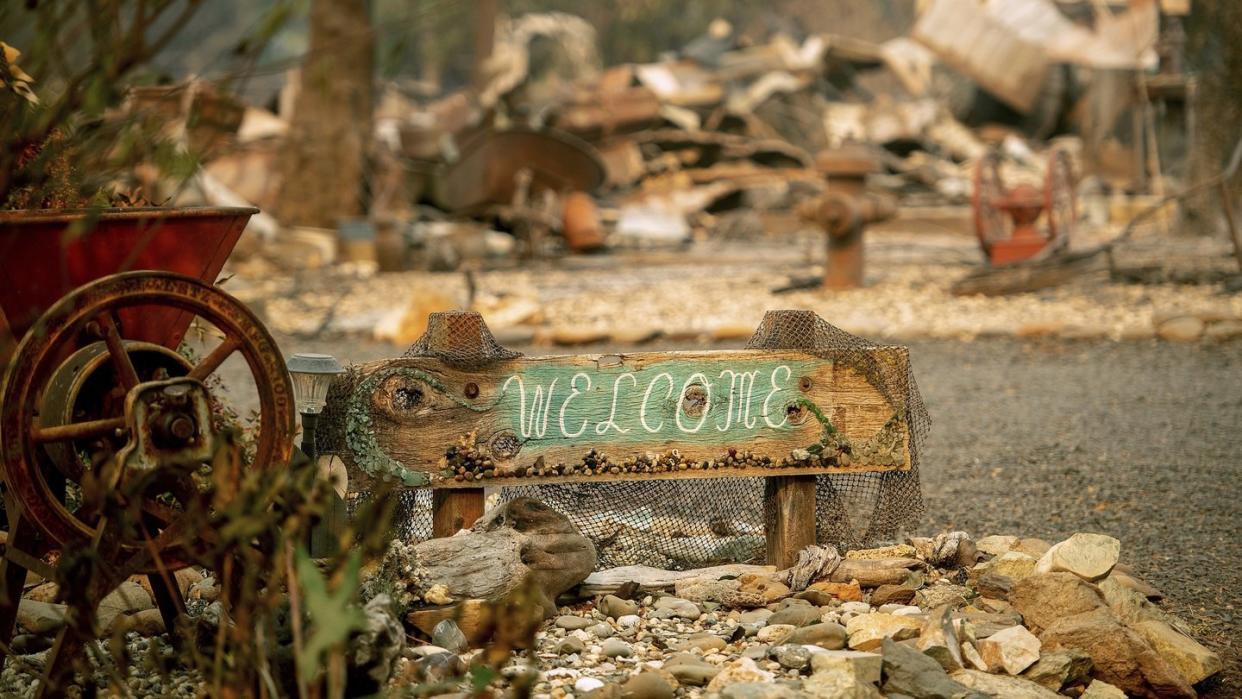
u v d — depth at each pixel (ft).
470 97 112.78
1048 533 25.70
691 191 120.78
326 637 11.96
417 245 84.02
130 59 12.25
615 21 239.50
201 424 15.23
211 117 14.99
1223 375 43.91
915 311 58.03
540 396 20.63
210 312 15.97
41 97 15.56
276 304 64.85
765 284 69.00
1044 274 61.36
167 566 15.94
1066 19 127.34
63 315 15.02
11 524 16.30
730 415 21.16
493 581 18.69
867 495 24.07
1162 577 22.91
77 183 16.88
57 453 15.97
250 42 12.44
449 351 20.42
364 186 94.94
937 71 144.25
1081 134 140.87
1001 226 71.67
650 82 128.47
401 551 18.56
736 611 19.85
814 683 16.20
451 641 17.84
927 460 32.04
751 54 136.77
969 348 50.49
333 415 20.16
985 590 20.49
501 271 81.97
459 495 20.72
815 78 138.41
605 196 120.98
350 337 56.39
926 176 126.82
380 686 15.14
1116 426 35.96
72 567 14.47
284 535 13.57
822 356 21.43
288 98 105.19
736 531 23.34
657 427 20.95
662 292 66.64
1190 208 90.22
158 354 16.44
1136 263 68.23
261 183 95.86
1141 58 118.83
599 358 20.85
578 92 121.49
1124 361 47.06
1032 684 17.07
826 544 22.22
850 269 65.00
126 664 15.67
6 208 16.85
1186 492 28.68
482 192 89.76
